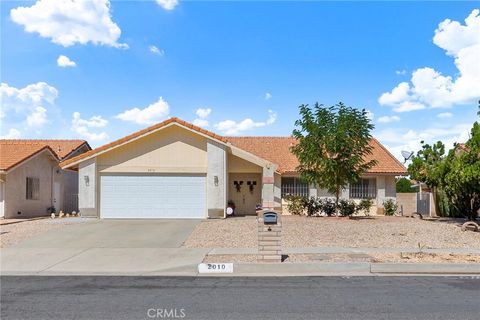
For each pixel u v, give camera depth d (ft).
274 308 26.84
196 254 45.47
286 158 99.35
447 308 26.84
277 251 41.11
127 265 41.70
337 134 77.61
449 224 70.54
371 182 98.12
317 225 66.69
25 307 27.25
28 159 87.51
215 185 78.07
